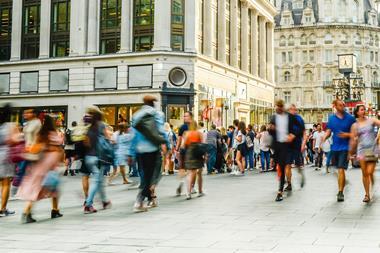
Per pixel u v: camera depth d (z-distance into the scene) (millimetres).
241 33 48062
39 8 39969
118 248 6160
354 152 10477
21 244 6496
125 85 36156
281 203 10375
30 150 8445
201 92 37125
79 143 10078
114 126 36344
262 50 54344
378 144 11781
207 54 39625
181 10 36625
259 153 23766
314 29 84562
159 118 9641
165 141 9539
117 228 7660
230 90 43875
